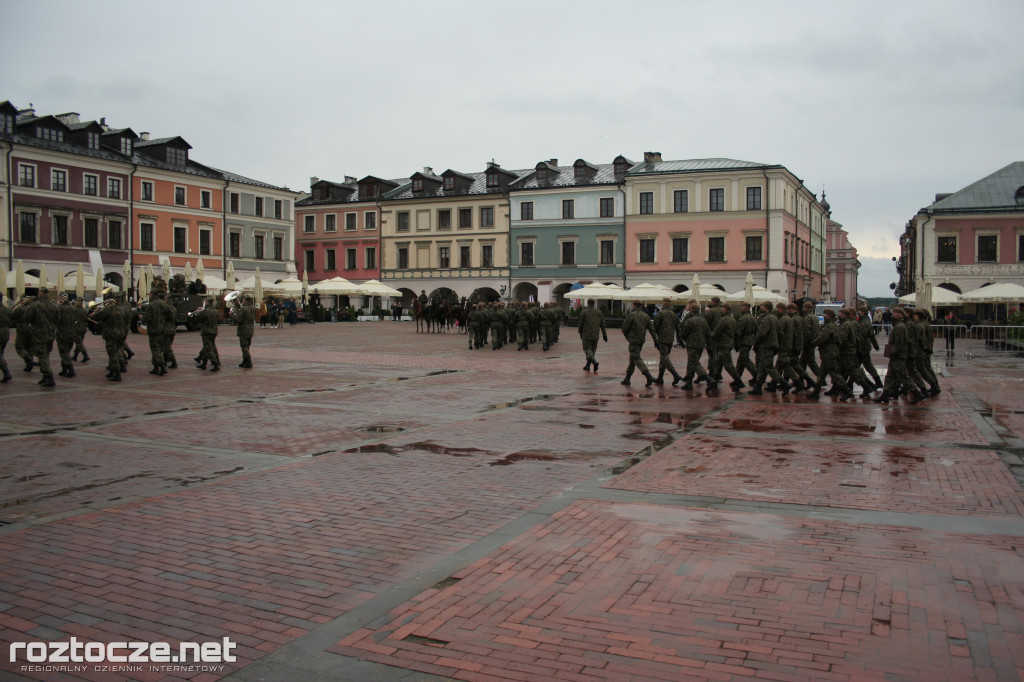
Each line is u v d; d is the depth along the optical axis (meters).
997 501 6.83
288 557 5.41
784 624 4.27
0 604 4.59
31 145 47.81
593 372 19.22
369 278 72.44
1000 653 3.92
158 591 4.80
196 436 10.15
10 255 47.12
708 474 7.95
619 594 4.71
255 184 63.91
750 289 37.81
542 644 4.06
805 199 65.44
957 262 50.59
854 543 5.64
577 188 62.84
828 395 14.80
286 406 12.98
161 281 19.16
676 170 59.09
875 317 40.53
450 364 21.47
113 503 6.82
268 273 65.62
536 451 9.20
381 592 4.77
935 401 13.90
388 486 7.46
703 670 3.77
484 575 5.04
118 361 16.58
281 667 3.83
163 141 57.38
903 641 4.06
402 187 74.50
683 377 17.78
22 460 8.61
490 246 67.00
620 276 61.69
